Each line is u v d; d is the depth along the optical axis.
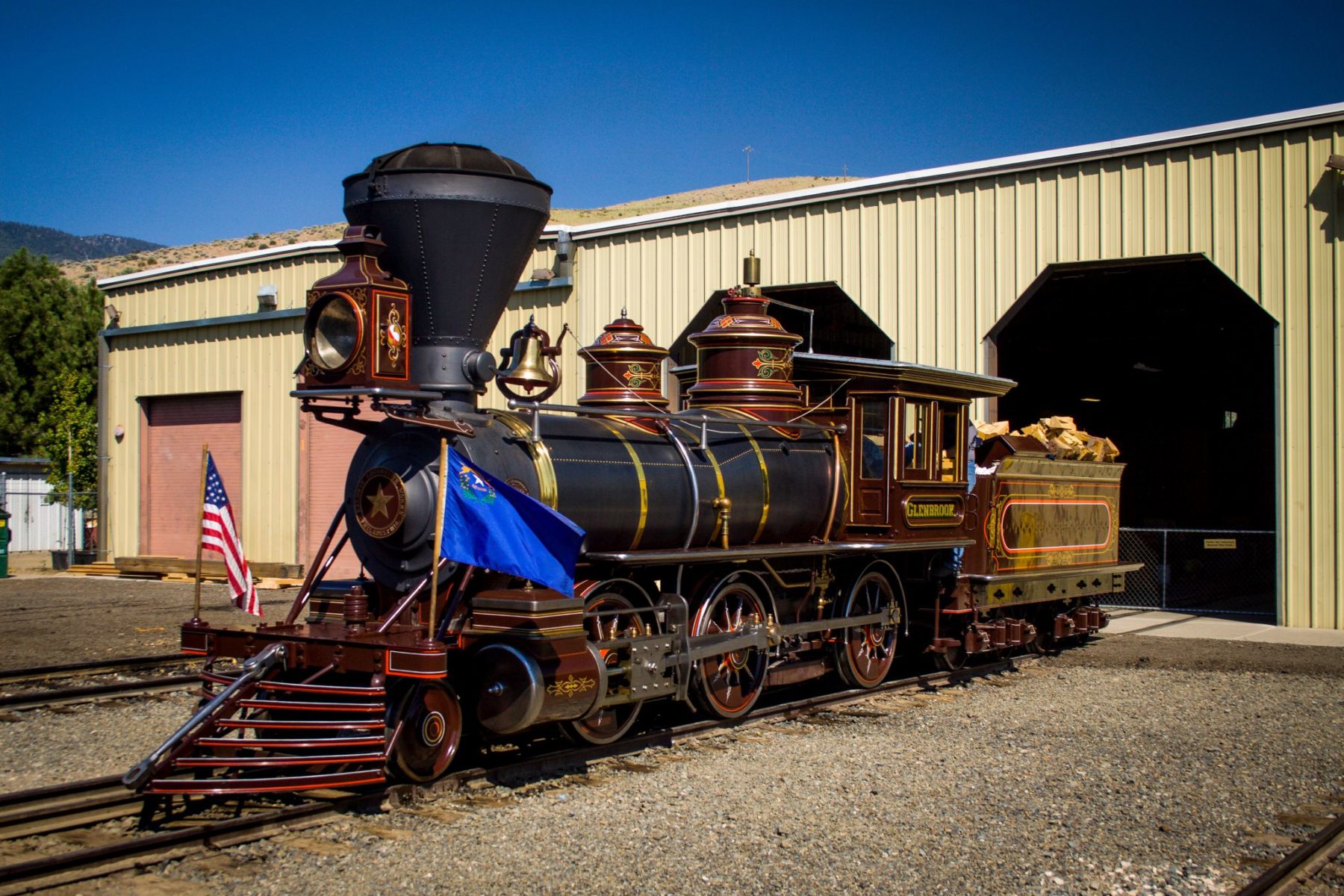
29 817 6.02
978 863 5.67
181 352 23.06
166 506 23.58
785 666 9.72
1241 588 20.86
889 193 16.25
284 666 6.93
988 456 12.05
